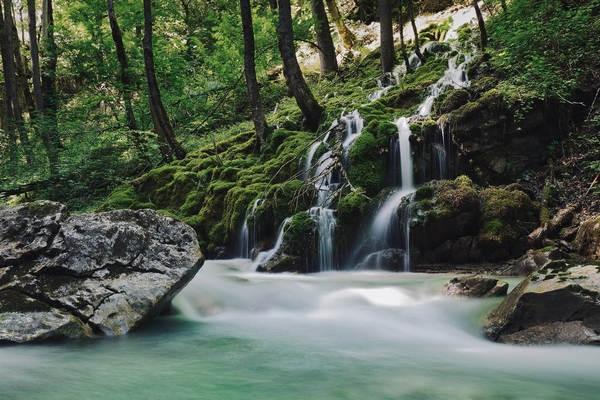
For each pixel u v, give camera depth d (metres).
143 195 12.82
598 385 3.75
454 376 3.97
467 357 4.47
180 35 23.62
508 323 4.76
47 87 17.97
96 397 3.54
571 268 4.94
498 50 11.29
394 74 14.34
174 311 5.93
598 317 4.37
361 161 9.80
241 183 11.11
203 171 12.33
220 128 17.50
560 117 9.29
